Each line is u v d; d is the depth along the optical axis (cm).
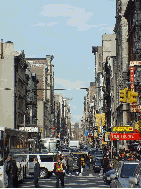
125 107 8094
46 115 15550
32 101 11625
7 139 2772
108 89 11631
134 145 6222
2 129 2670
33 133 8131
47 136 15725
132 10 7256
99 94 16350
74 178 4038
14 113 8606
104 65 13412
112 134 5825
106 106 12681
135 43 6569
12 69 8694
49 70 17450
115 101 9875
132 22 7375
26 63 10006
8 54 9131
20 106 9475
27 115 10650
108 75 12056
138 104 5944
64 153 7938
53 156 3997
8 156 2758
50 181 3612
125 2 8850
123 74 8381
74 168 5053
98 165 5184
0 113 8594
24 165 3609
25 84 10300
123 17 8700
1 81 8681
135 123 6294
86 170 5700
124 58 8538
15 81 8819
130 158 4419
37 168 2945
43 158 3991
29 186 3139
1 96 8638
